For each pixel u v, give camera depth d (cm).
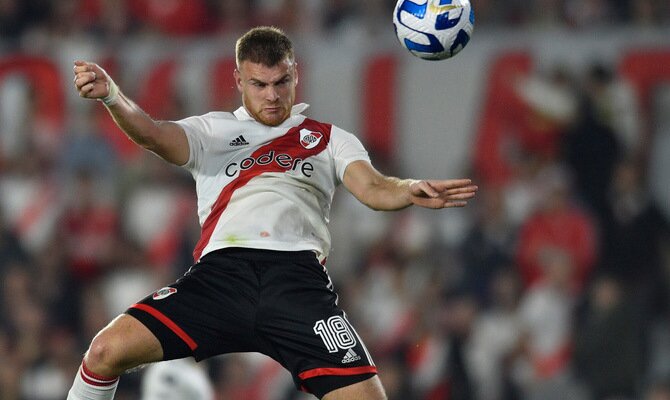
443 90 4409
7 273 4519
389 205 1812
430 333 4062
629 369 3916
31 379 4294
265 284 1841
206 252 1880
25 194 4672
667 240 4194
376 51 4488
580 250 4184
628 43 4309
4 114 4772
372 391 1811
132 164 4634
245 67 1881
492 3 4703
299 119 1947
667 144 4269
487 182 4347
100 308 4409
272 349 1847
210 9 5094
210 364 3981
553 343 4066
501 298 4144
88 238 4559
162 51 4694
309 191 1902
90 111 4722
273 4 5019
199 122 1911
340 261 4309
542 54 4362
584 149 4275
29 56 4788
